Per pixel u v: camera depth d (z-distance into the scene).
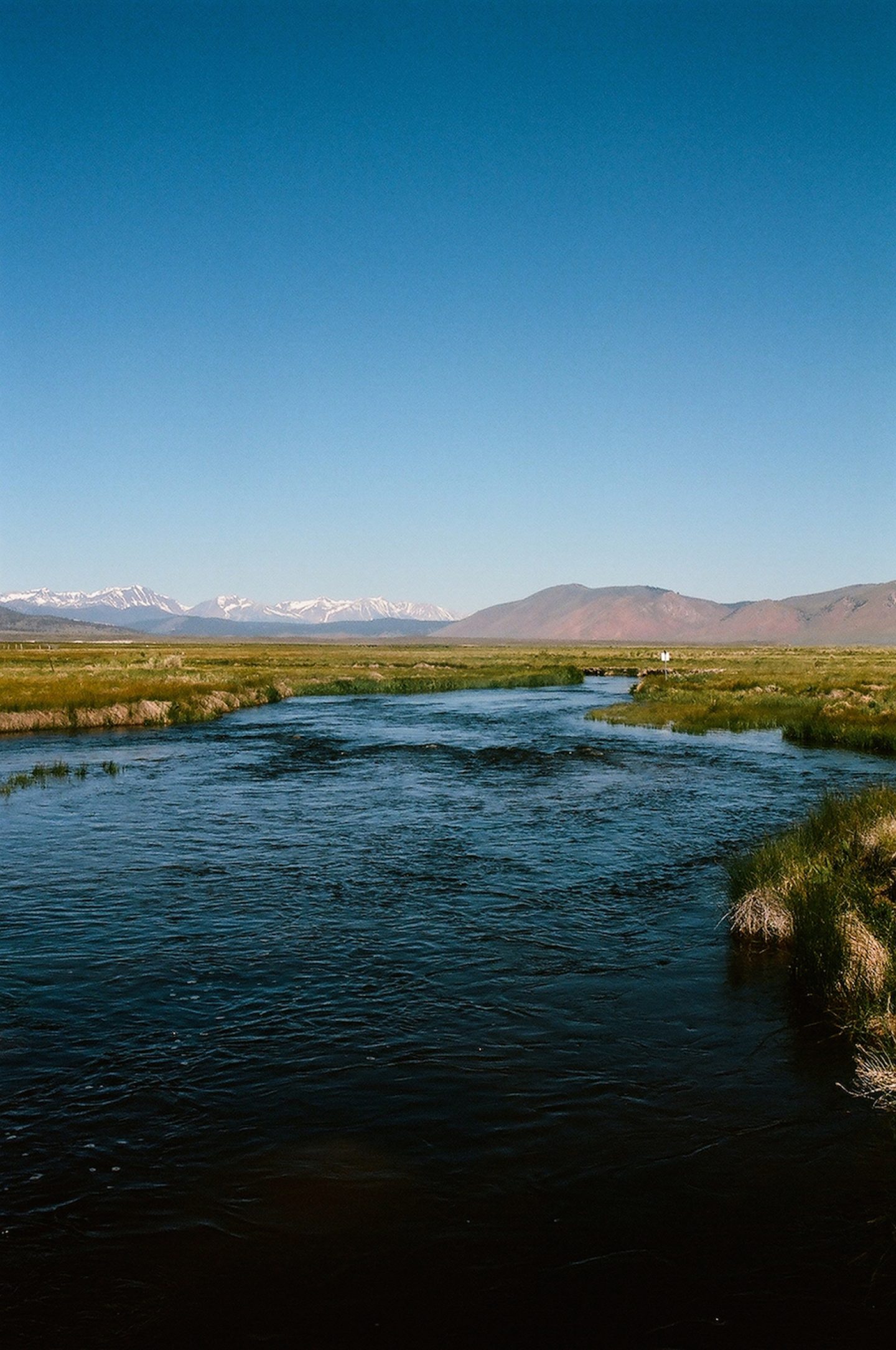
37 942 12.65
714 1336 5.61
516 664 115.88
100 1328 5.67
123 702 45.78
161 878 15.89
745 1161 7.42
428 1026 9.97
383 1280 6.10
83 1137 7.73
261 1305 5.87
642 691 61.38
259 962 11.91
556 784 25.92
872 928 10.91
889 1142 7.70
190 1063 9.09
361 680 73.94
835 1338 5.57
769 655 162.62
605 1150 7.59
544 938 12.88
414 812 21.77
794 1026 10.02
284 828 20.02
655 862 17.03
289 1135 7.80
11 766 29.69
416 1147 7.63
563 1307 5.86
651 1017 10.27
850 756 31.89
